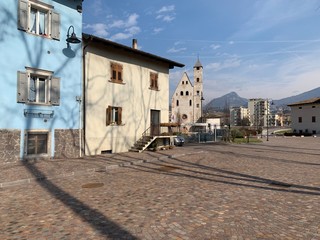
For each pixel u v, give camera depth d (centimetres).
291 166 1290
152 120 2153
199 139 3338
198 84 7606
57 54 1472
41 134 1407
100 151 1703
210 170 1166
